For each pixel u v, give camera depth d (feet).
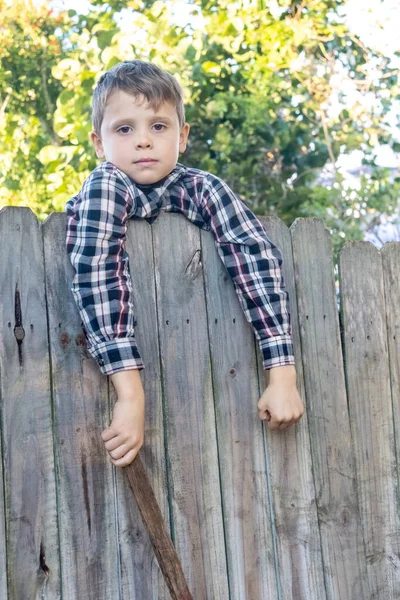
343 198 20.13
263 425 7.82
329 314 8.35
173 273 7.51
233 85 19.11
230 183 18.95
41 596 6.70
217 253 7.71
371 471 8.45
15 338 6.79
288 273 8.13
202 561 7.39
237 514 7.61
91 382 7.04
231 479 7.62
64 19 19.58
